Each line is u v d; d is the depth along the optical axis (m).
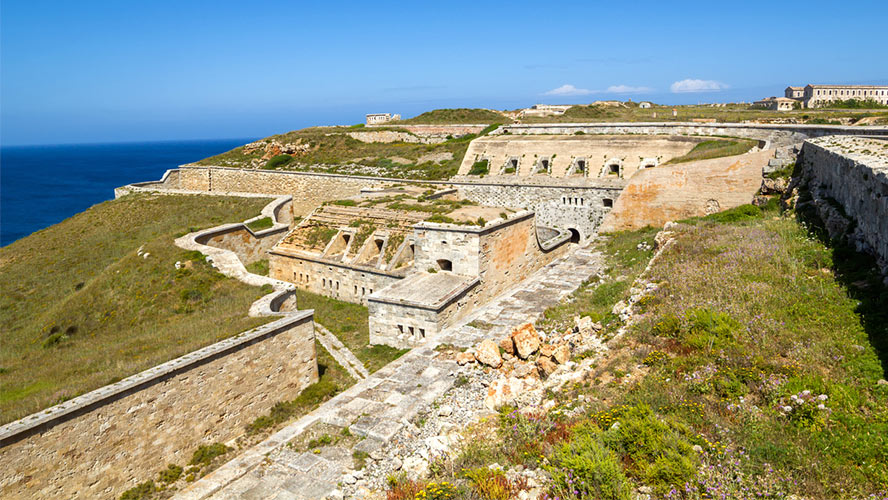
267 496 10.19
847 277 13.45
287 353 19.20
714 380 10.32
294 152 69.94
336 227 33.16
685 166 31.59
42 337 26.06
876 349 10.27
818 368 10.12
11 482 12.61
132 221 45.66
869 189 14.16
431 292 24.09
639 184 33.06
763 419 9.09
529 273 31.16
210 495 10.66
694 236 21.34
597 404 10.45
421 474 9.80
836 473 7.64
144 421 15.12
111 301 27.11
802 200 22.00
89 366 18.00
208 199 49.31
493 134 57.81
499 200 46.81
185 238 33.03
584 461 8.14
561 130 52.84
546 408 11.09
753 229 20.38
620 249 27.67
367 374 21.27
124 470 14.74
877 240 13.41
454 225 26.34
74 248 40.94
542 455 9.34
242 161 70.81
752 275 15.02
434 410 12.66
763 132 39.66
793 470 7.86
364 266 29.05
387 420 12.31
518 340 14.73
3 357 24.33
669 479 7.89
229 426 17.36
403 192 43.53
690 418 9.44
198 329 19.55
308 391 19.84
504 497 8.23
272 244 40.44
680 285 15.30
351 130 77.75
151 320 24.56
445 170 53.38
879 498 6.97
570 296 20.19
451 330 18.03
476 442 10.45
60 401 14.03
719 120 58.94
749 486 7.62
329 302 30.42
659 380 10.84
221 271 27.84
